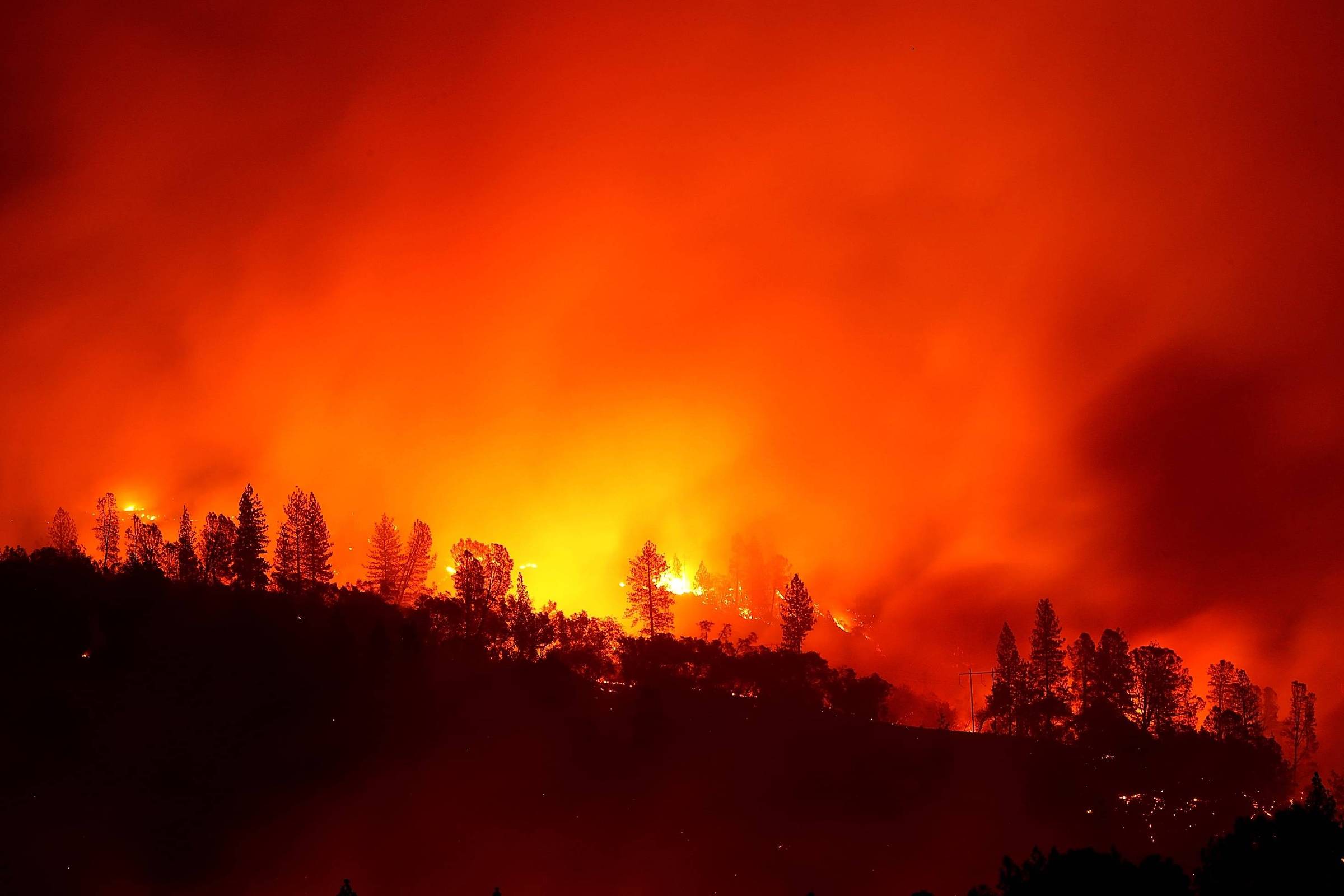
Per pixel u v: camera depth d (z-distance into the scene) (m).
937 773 111.19
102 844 81.62
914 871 91.06
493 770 100.88
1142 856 97.56
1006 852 95.94
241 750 96.12
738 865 89.62
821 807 102.12
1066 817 103.31
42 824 82.19
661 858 90.06
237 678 105.38
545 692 116.12
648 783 103.31
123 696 99.88
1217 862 49.47
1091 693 128.75
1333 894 47.84
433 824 91.12
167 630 110.56
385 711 106.12
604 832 93.69
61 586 113.12
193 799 88.81
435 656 120.06
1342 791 122.88
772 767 109.25
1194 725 126.19
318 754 97.69
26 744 90.75
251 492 129.50
